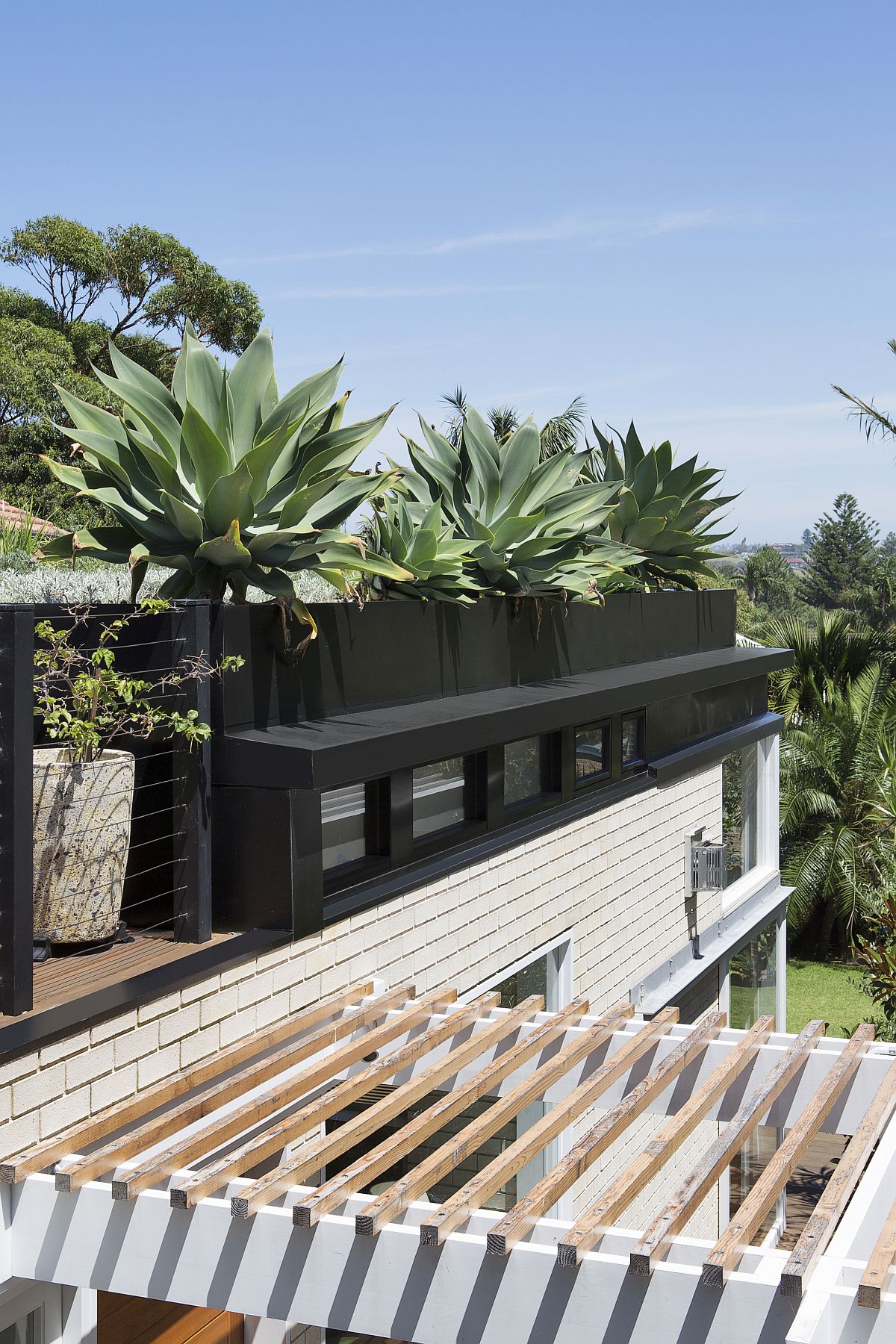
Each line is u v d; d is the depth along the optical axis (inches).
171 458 216.1
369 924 225.3
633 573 428.5
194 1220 141.3
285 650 215.5
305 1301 138.2
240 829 200.8
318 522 229.1
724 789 448.1
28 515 498.0
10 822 154.3
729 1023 460.1
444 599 283.3
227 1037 187.3
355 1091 170.2
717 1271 122.2
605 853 335.9
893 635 1074.1
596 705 308.5
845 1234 135.6
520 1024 205.3
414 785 249.6
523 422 332.2
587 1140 152.0
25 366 1269.7
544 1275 130.6
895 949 535.2
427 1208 141.9
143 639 198.1
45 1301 160.4
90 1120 160.6
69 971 176.4
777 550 3567.9
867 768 932.0
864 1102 187.0
